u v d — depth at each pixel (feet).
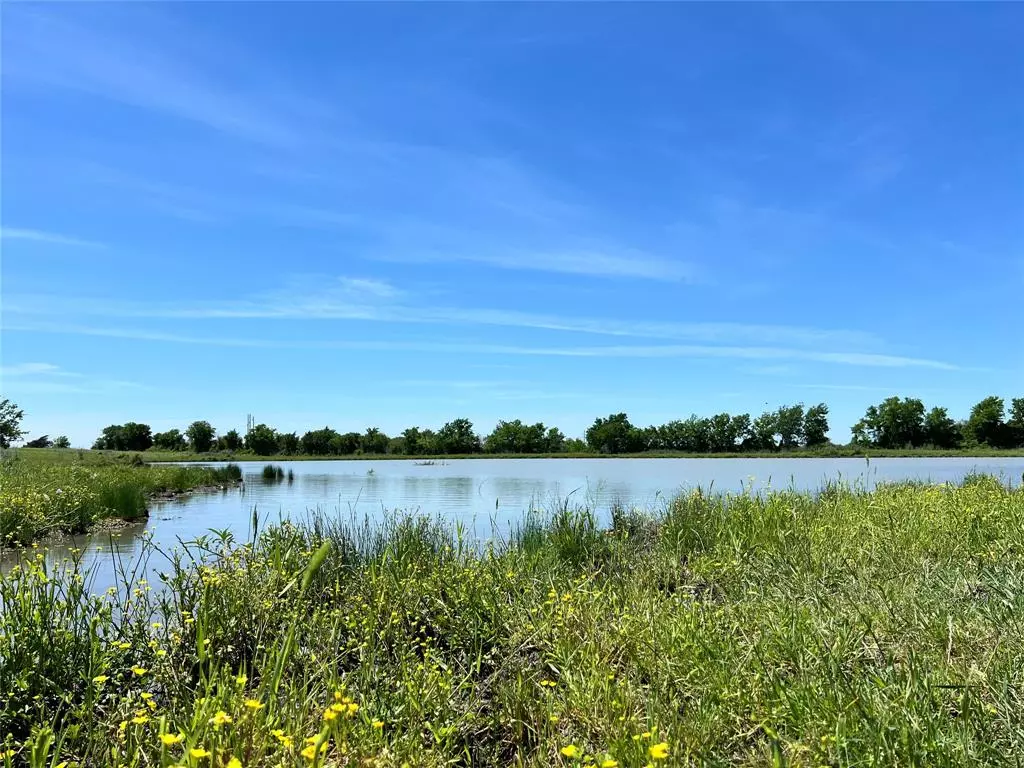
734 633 14.65
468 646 16.52
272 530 22.61
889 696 11.03
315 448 263.49
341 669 15.55
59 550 36.40
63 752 10.84
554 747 11.64
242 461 214.69
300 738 10.47
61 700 12.48
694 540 27.94
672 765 9.87
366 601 18.17
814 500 36.27
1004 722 10.43
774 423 259.39
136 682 13.70
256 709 10.41
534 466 164.86
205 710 10.01
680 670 13.17
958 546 22.36
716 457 241.35
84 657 13.37
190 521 50.03
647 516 37.99
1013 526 23.72
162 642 14.17
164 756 8.81
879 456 226.58
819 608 15.79
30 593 14.24
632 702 12.23
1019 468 122.62
